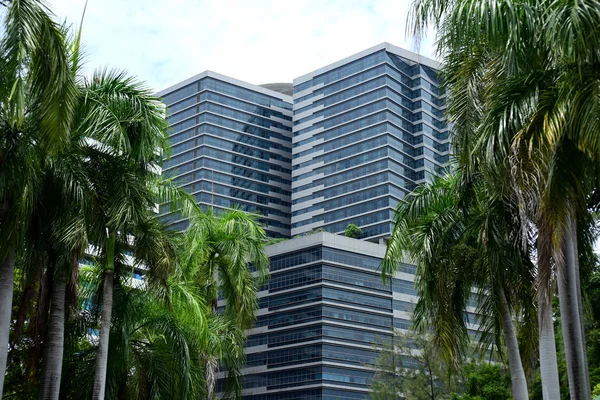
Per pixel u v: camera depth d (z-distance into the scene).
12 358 23.36
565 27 11.20
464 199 19.58
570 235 13.64
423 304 21.22
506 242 18.55
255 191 165.62
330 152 157.75
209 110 166.12
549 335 16.33
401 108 154.38
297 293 118.00
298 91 168.50
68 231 17.52
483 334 20.50
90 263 22.53
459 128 15.30
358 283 118.12
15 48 12.99
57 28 14.62
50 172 17.83
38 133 15.77
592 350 30.08
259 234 33.19
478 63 15.31
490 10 12.28
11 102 13.52
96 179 18.92
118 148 18.41
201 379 24.59
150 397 21.97
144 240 20.09
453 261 20.39
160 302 22.42
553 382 16.05
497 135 12.75
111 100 19.53
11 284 16.38
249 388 118.62
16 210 16.00
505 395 36.53
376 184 147.75
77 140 18.55
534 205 12.59
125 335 21.64
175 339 22.88
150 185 22.19
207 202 158.38
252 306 31.14
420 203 21.45
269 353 118.38
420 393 50.72
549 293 12.34
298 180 162.12
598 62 11.80
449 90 16.16
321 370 111.62
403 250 22.12
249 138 169.00
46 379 18.12
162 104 20.30
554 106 11.98
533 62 12.95
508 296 19.84
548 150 11.91
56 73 14.15
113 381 21.31
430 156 154.50
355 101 156.75
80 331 22.03
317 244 118.06
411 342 58.31
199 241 30.84
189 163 163.75
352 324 115.50
